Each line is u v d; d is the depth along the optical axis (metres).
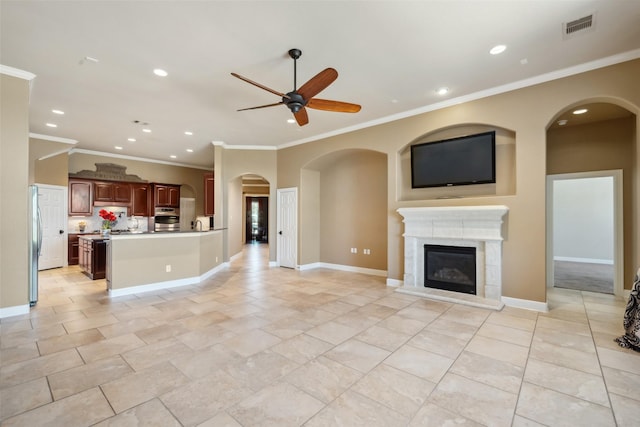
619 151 4.47
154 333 3.06
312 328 3.21
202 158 8.75
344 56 3.28
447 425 1.72
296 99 3.01
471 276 4.33
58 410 1.83
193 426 1.70
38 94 4.22
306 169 6.91
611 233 7.86
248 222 14.70
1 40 2.96
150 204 8.88
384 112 4.96
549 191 5.06
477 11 2.56
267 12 2.55
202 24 2.72
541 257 3.77
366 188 6.46
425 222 4.63
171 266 5.09
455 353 2.62
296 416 1.79
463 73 3.67
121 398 1.96
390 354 2.61
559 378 2.22
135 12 2.55
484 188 4.37
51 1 2.41
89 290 4.85
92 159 7.81
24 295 3.64
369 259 6.38
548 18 2.65
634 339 2.70
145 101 4.48
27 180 3.62
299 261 6.82
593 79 3.43
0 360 2.48
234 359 2.51
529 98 3.84
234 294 4.62
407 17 2.63
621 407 1.88
